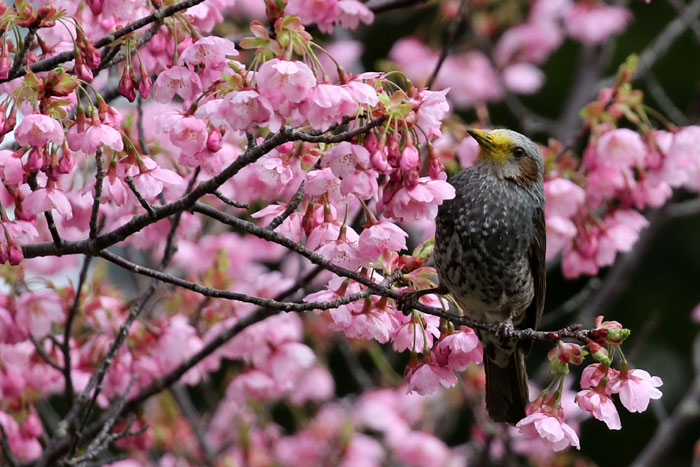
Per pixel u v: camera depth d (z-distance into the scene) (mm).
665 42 13320
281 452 13164
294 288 9219
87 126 6180
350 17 8555
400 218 6098
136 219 6449
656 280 18625
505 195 8336
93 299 9078
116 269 14969
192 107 6406
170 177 6504
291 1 8375
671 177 9367
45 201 6422
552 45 14570
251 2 13297
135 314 8422
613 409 5961
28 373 9102
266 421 13102
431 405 12445
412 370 6898
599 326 5996
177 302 9422
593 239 9773
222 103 5793
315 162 6594
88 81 6328
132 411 9180
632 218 9945
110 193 6559
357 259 6332
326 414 13406
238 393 9625
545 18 14492
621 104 9555
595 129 9562
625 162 9352
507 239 8289
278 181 6457
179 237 10180
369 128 5754
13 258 6434
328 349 14203
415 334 6809
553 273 19172
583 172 9961
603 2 14141
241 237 12375
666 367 18500
